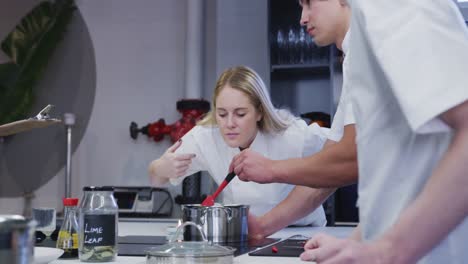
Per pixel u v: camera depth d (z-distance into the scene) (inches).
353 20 34.6
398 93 28.1
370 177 34.0
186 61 146.5
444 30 29.0
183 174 90.0
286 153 87.9
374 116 33.7
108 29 155.6
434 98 26.9
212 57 149.5
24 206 155.3
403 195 32.9
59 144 155.5
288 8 131.1
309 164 51.8
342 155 49.8
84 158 154.1
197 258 41.1
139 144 151.7
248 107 82.3
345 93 52.3
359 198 34.4
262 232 66.7
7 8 161.8
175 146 91.4
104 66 155.2
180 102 139.8
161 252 41.7
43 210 66.1
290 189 88.5
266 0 146.6
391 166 33.1
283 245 57.1
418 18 29.6
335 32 57.4
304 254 27.5
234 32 147.8
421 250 26.1
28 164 156.1
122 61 154.6
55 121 68.4
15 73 151.3
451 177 25.8
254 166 55.3
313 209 68.6
